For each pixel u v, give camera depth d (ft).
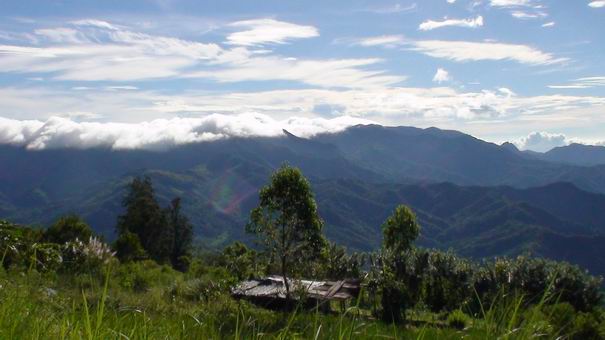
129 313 13.20
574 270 58.49
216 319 13.01
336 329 10.52
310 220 75.51
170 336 11.96
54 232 110.32
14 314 11.51
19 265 20.34
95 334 10.00
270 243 75.46
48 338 10.75
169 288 55.36
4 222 34.47
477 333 10.52
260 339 11.43
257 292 61.16
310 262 75.97
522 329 9.50
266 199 75.92
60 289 19.99
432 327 12.62
